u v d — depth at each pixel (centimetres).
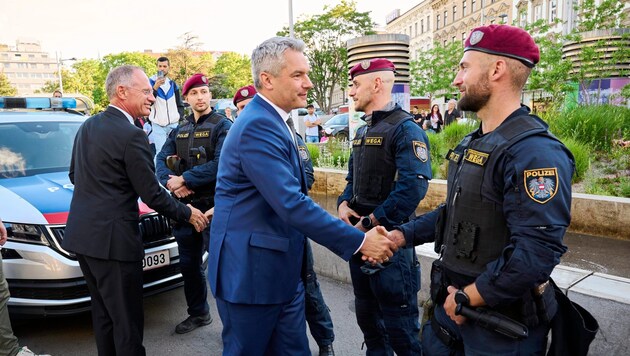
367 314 274
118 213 258
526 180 147
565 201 146
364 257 196
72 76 5228
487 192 161
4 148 416
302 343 214
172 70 4622
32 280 319
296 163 201
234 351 200
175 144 389
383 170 255
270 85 195
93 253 254
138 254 265
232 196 196
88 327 364
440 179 661
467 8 4441
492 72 164
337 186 742
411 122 252
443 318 188
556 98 1159
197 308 355
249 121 190
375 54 909
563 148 153
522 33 163
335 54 3697
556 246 145
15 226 323
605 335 260
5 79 5359
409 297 252
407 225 209
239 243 192
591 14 1460
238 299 191
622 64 1173
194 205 345
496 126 169
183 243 339
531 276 143
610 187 559
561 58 1264
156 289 357
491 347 162
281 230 197
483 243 163
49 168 418
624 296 257
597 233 463
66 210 337
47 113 488
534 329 165
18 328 363
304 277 216
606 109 855
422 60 2669
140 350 271
